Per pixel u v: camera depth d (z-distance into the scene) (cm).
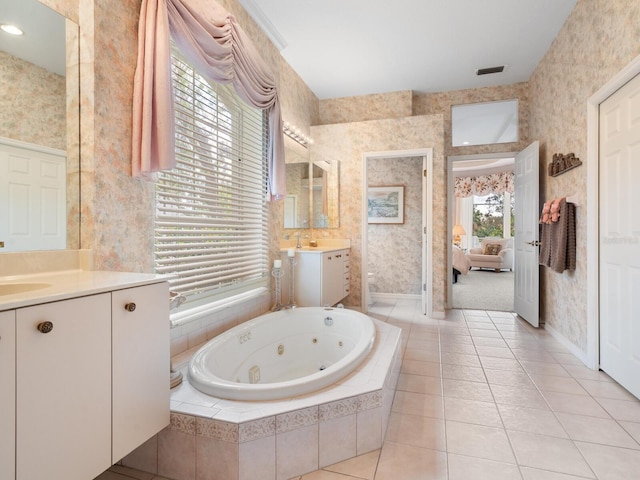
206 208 230
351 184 424
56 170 140
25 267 129
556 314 323
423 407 196
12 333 83
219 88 239
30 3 133
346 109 458
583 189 261
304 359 266
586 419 182
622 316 217
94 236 147
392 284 533
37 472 89
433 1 271
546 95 346
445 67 379
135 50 167
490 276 775
